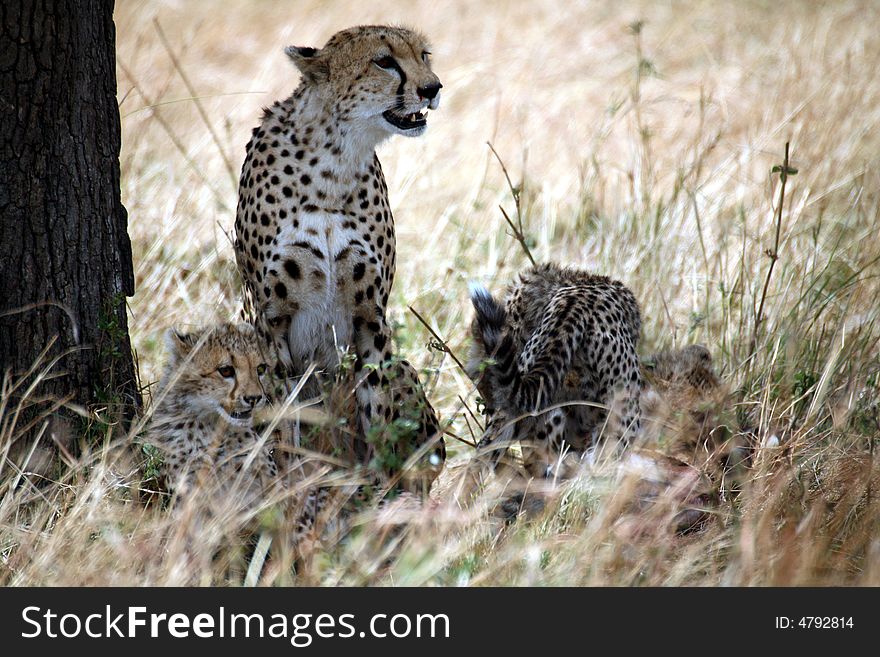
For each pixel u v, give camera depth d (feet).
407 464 27.40
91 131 29.07
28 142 28.04
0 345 28.32
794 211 42.19
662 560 24.31
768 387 31.63
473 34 77.05
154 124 54.75
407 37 31.91
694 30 77.10
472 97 64.49
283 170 31.27
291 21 75.72
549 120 60.95
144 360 34.60
